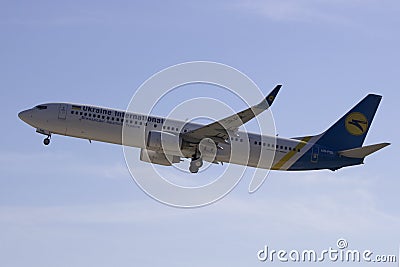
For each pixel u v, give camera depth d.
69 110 102.06
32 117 102.06
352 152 110.25
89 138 103.00
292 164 108.62
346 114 113.44
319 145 110.56
